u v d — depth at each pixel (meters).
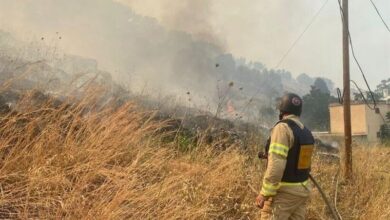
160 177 4.32
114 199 3.35
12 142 3.90
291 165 3.70
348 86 7.91
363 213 5.43
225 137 6.47
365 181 6.61
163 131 5.88
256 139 6.83
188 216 3.85
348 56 8.05
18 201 3.25
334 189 6.23
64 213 3.26
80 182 3.64
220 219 4.39
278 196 3.72
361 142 11.11
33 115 4.16
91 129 4.38
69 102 4.48
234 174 5.12
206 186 4.47
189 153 5.52
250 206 4.49
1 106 4.22
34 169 3.50
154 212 3.63
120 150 4.37
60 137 4.10
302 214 3.87
